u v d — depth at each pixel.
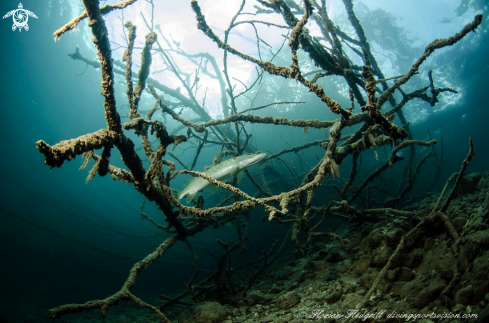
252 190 16.94
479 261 2.72
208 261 15.83
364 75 2.88
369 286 3.89
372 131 4.39
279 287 5.32
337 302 3.87
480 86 18.58
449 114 19.09
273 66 3.26
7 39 13.30
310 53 5.05
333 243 6.98
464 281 2.77
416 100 19.09
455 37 3.88
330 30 5.30
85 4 2.36
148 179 3.91
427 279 3.26
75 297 13.54
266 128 17.81
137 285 14.47
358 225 6.70
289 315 3.89
